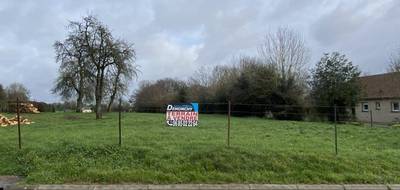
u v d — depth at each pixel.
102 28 42.41
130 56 43.47
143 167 12.39
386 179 12.05
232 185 11.23
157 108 49.84
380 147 17.41
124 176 11.56
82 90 52.06
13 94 74.62
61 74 50.69
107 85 45.03
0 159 13.34
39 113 48.72
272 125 27.34
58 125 26.69
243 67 53.59
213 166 12.46
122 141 15.48
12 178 11.80
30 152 13.55
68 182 11.32
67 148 13.81
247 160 12.80
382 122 46.34
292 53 47.72
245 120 33.31
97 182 11.35
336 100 40.69
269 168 12.48
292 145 15.88
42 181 11.31
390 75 53.41
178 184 11.27
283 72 46.38
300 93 43.09
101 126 24.78
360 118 52.47
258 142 16.22
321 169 12.60
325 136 20.64
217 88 53.22
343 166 12.83
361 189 11.25
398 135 21.97
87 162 12.64
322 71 41.88
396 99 47.59
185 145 14.77
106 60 42.38
